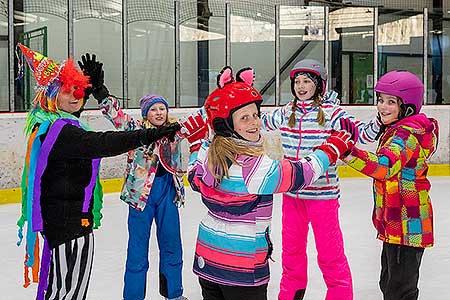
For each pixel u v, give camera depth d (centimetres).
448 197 779
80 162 238
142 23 943
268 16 1030
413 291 282
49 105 241
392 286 282
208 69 998
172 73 972
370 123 316
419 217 275
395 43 1073
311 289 378
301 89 319
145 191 325
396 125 276
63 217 236
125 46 913
